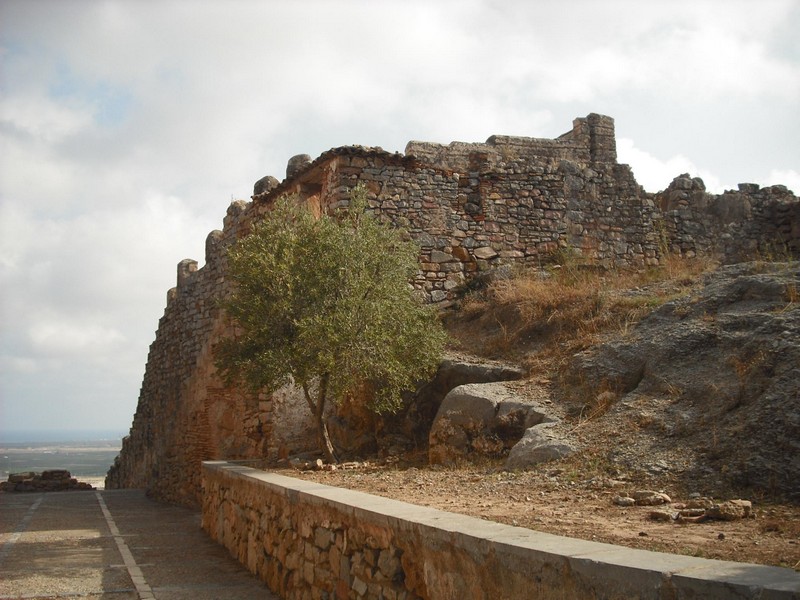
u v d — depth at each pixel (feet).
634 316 33.91
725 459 21.25
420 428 36.37
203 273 67.05
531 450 26.05
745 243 54.49
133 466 88.38
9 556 31.63
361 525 18.43
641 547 14.70
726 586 10.14
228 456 55.57
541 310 38.73
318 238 35.91
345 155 45.85
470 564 14.21
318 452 37.99
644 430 24.82
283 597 23.89
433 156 77.00
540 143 83.41
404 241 44.01
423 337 35.65
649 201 52.75
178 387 69.87
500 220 48.65
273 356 33.37
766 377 23.59
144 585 26.00
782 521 16.85
